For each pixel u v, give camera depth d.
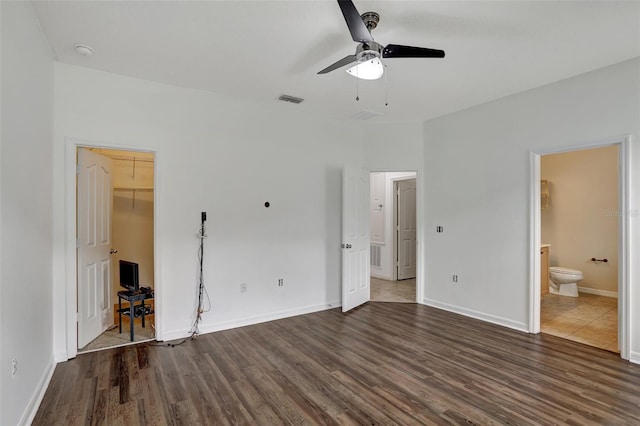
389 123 5.25
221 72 3.46
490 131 4.31
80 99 3.31
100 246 3.93
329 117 4.96
